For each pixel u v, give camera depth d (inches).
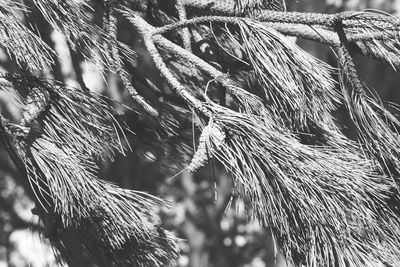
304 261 31.6
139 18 36.6
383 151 32.6
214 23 35.4
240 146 31.1
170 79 34.1
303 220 30.9
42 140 34.7
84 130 35.5
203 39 38.5
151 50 35.4
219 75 33.7
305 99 32.7
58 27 34.9
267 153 30.9
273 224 31.5
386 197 31.7
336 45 34.0
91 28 36.5
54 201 34.7
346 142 33.9
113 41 37.2
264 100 33.9
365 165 32.5
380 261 31.0
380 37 32.6
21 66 36.3
